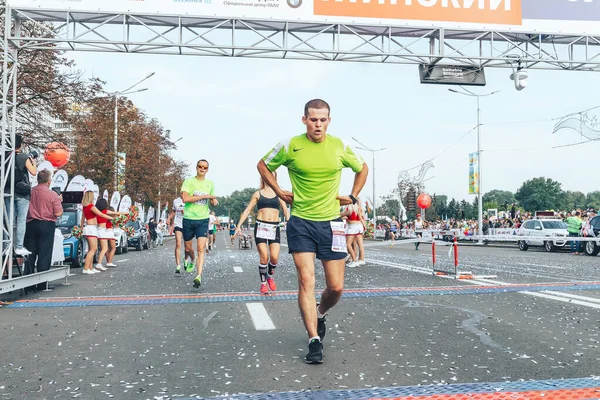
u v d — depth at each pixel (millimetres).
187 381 3768
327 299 4496
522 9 13859
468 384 3617
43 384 3717
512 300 7387
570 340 4938
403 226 52188
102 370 4059
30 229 8594
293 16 13062
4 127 8344
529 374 3854
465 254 21750
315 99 4289
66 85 22609
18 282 7488
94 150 31844
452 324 5715
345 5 13227
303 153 4273
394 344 4824
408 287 8875
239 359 4348
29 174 9070
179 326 5703
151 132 38188
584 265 14672
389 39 13766
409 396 3383
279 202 8219
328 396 3400
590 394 3385
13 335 5293
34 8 11797
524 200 143750
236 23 13164
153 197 38188
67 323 5902
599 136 25547
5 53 11414
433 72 14352
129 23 12938
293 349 4680
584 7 14070
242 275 11375
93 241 11969
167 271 12477
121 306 7062
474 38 14352
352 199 4430
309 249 4309
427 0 13477
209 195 9266
